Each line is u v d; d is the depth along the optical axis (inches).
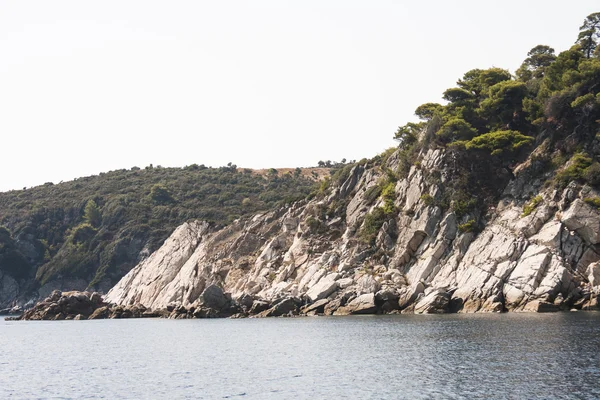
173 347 3134.8
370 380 2038.6
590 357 2149.4
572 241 3767.2
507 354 2288.4
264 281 5044.3
